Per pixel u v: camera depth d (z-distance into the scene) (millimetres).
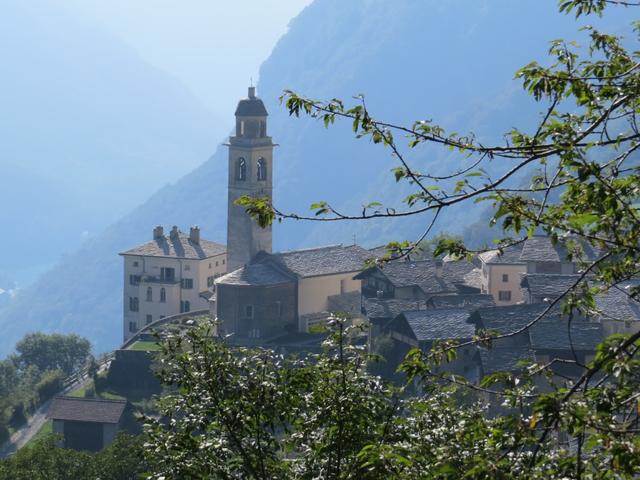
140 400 166625
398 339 143875
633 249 24391
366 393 37344
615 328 121688
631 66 29109
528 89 27797
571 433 21781
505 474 22484
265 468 37688
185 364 38125
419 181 26688
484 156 26125
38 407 169375
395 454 26688
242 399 37531
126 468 87312
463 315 140250
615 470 22016
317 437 37625
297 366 39438
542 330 123188
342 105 28125
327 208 26812
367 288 180750
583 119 27656
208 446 36688
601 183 24188
